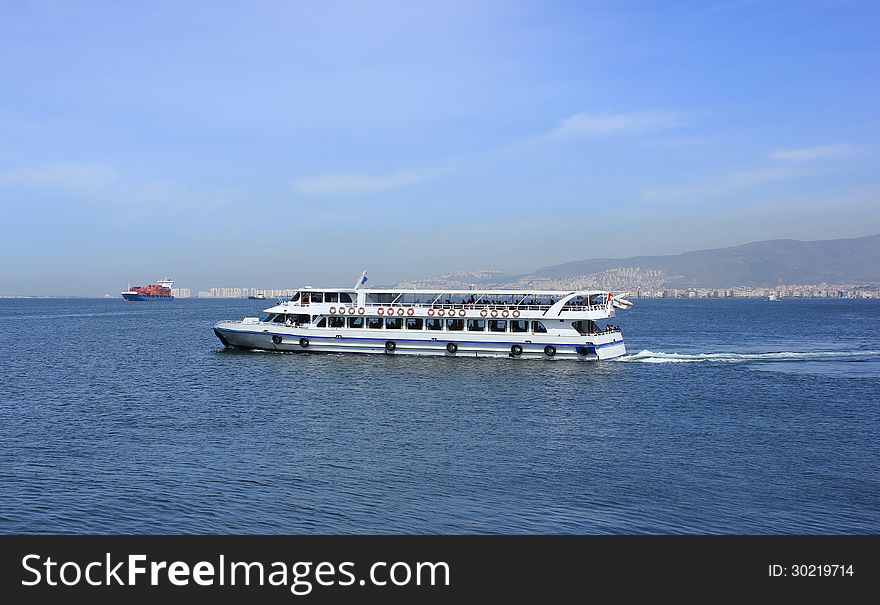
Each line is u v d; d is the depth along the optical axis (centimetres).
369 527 3416
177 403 6450
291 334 9794
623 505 3688
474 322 9412
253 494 3803
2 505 3612
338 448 4775
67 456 4509
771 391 7275
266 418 5781
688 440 5081
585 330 9294
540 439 5094
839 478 4141
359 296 9619
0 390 7219
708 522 3488
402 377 8019
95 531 3353
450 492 3859
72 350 11550
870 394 7106
